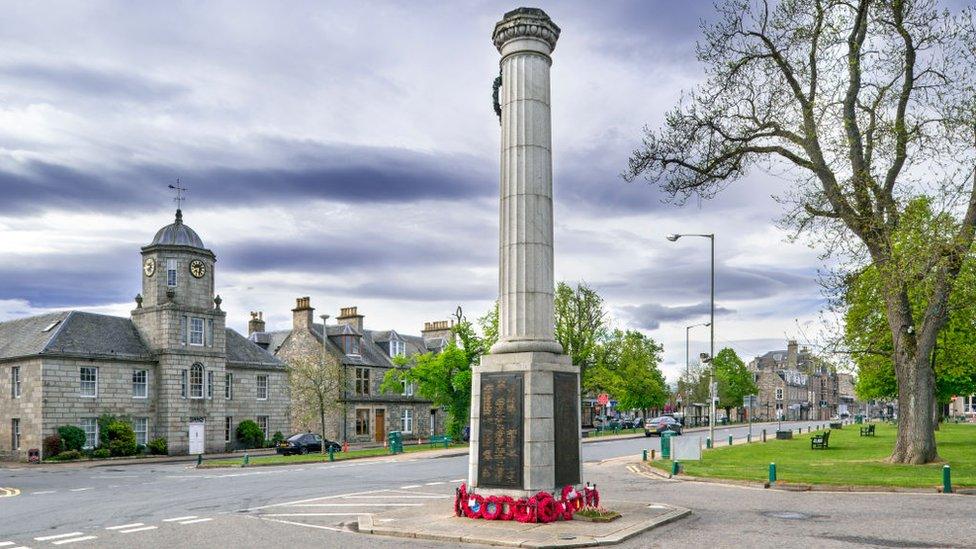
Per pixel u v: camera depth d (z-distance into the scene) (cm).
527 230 1727
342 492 2431
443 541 1460
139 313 5484
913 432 2888
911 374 2894
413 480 2847
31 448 4672
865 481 2280
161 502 2231
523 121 1752
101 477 3388
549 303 1733
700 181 3144
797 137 2973
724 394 10869
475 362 5856
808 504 1909
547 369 1652
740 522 1630
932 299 2828
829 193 2842
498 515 1620
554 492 1628
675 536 1468
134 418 5169
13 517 1942
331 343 6988
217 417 5562
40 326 5200
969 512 1730
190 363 5425
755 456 3556
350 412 6738
